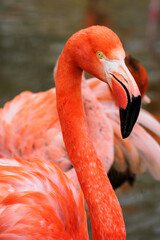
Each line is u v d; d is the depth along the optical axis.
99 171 3.83
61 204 4.08
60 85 3.85
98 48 3.54
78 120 3.87
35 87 10.82
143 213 6.90
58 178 4.26
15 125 5.88
